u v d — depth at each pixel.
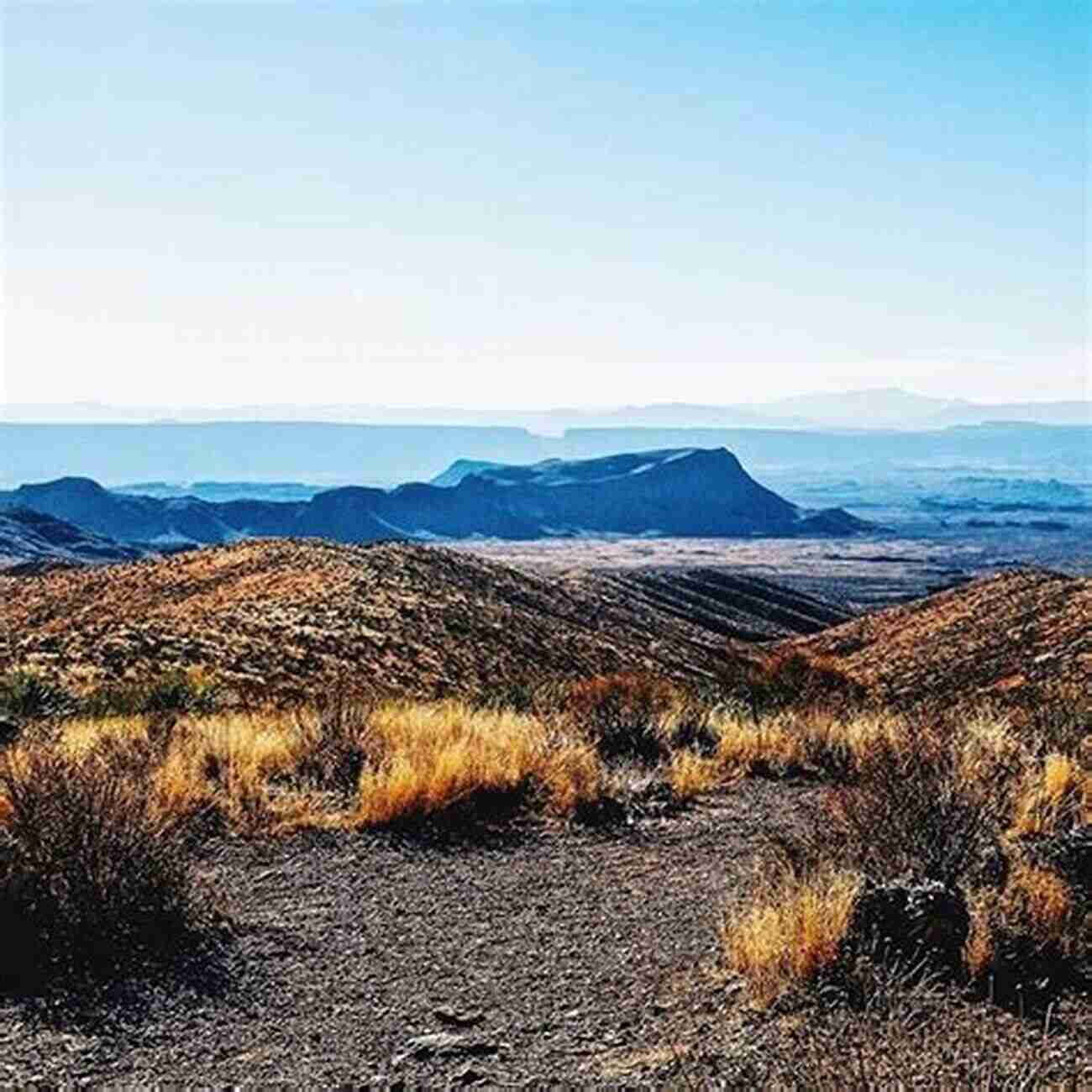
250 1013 6.70
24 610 52.25
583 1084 5.65
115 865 7.74
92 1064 6.03
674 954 7.52
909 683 45.75
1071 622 46.78
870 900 6.96
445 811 11.18
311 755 12.79
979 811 8.38
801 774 13.70
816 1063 5.21
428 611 49.22
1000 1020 6.05
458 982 7.16
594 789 11.73
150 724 14.88
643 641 62.00
